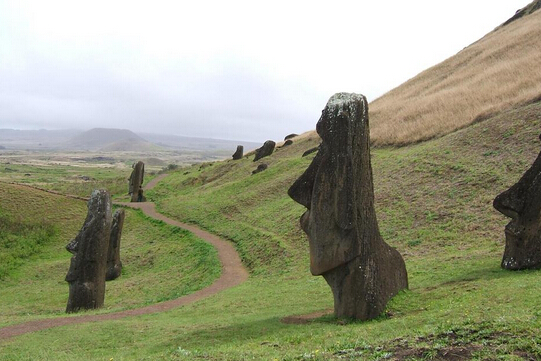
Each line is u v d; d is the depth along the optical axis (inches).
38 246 1405.0
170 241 1369.3
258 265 1025.5
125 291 1007.0
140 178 2057.1
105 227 836.0
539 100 1354.6
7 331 628.4
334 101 516.7
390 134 1731.1
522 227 584.7
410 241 885.8
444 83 2365.9
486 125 1312.7
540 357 280.1
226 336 483.5
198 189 2130.9
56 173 4783.5
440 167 1182.9
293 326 490.9
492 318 350.6
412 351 316.5
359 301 492.1
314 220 510.9
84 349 507.2
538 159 596.1
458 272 629.0
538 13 3043.8
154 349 466.0
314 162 522.0
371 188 522.9
